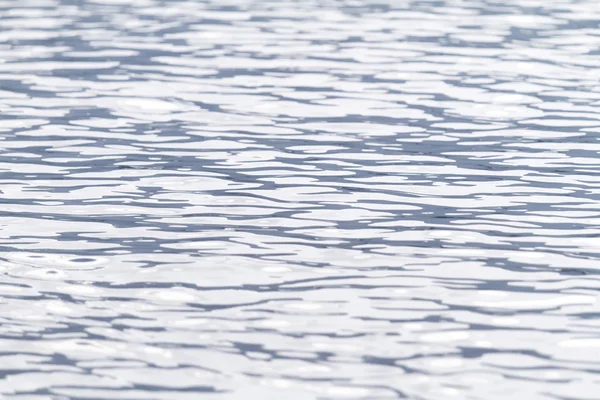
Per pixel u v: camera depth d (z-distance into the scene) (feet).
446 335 74.38
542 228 95.91
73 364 70.44
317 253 90.02
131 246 91.91
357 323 76.33
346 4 219.20
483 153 119.34
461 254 89.71
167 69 160.66
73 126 131.13
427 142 123.85
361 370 69.31
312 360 70.74
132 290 82.43
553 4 219.82
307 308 78.89
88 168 114.73
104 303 80.02
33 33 188.34
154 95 145.69
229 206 102.37
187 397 65.98
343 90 148.05
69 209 101.76
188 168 114.52
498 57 168.35
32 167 115.03
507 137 125.59
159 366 70.08
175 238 93.81
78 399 65.92
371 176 111.55
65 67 162.30
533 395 66.18
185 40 181.57
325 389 66.85
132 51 173.17
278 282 83.87
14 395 66.28
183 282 83.92
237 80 153.79
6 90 148.36
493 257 88.99
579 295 81.15
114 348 72.69
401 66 162.09
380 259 88.63
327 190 107.04
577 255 89.40
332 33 187.11
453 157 118.01
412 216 99.30
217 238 93.71
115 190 107.45
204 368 69.72
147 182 109.91
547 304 79.56
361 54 170.09
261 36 184.55
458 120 132.98
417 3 221.25
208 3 221.46
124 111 138.00
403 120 133.18
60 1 226.17
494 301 80.18
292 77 155.43
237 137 126.31
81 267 87.20
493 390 66.74
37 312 78.43
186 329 75.56
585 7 215.92
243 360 70.79
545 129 128.67
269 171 113.39
